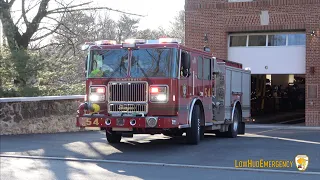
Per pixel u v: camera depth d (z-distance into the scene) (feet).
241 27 75.61
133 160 35.99
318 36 71.20
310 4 71.51
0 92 64.54
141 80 39.91
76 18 91.40
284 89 111.14
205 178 29.01
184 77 41.32
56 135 54.13
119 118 39.81
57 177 29.22
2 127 52.65
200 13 78.13
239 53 76.89
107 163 34.73
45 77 75.51
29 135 53.06
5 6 77.66
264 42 75.61
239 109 58.29
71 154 39.17
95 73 41.39
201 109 46.62
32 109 55.36
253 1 74.79
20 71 69.67
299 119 88.74
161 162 35.01
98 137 52.54
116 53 41.32
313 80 71.51
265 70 75.41
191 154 39.19
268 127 71.87
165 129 40.14
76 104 61.00
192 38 78.54
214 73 49.78
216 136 55.67
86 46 42.45
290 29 73.15
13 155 38.27
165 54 40.04
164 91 39.45
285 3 72.90
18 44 84.43
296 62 73.51
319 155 38.70
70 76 88.89
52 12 85.97
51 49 92.07
